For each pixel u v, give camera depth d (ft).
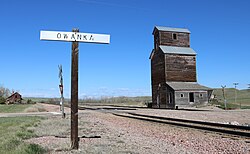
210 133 49.52
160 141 42.57
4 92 444.96
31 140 41.63
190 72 186.80
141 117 94.27
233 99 287.28
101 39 33.32
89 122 77.36
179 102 168.14
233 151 33.42
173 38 192.44
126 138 45.03
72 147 32.89
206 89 176.24
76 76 32.65
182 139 44.16
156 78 193.88
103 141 40.63
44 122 75.05
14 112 154.51
